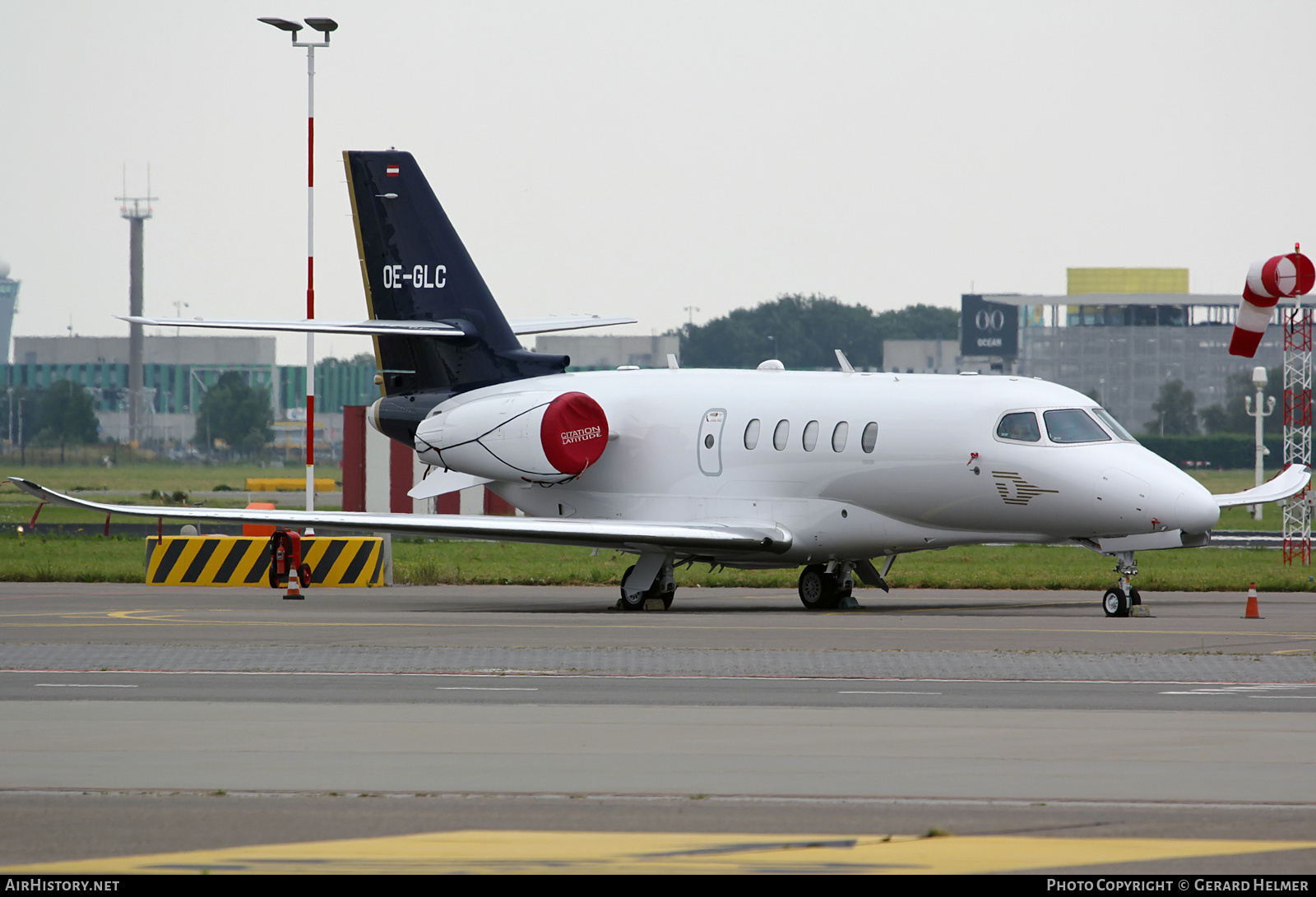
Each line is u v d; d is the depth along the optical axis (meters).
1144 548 100.56
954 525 105.56
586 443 117.50
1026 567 157.62
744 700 60.19
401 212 130.75
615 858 35.12
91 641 82.56
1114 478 99.12
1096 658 73.75
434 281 130.00
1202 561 170.50
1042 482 100.94
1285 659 73.06
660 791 42.69
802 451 109.94
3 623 94.75
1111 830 37.91
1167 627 91.94
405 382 132.00
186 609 106.62
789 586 135.38
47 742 50.59
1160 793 42.44
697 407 116.56
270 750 49.09
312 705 58.84
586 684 64.94
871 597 123.62
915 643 81.75
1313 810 40.25
